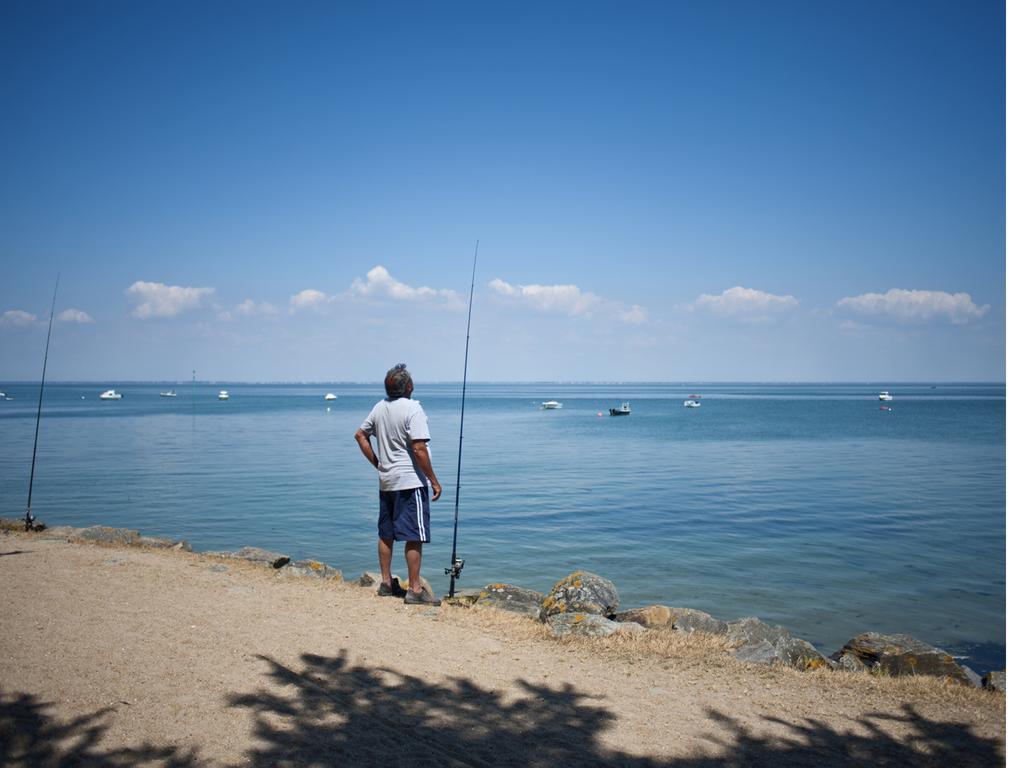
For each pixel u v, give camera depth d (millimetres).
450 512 20531
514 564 14242
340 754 3244
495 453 40406
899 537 17172
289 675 4297
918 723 4039
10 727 3303
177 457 35375
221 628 5230
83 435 50125
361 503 21406
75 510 19906
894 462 35406
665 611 7418
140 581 6668
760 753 3557
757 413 102625
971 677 6109
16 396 177875
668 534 17406
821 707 4266
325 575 8609
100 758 3066
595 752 3475
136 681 4031
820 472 30953
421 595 6355
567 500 22781
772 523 18938
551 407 120562
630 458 37281
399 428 6293
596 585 7895
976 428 65438
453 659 4867
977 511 20953
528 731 3695
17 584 6309
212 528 17547
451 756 3328
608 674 4754
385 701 3996
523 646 5309
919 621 10836
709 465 33969
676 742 3656
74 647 4578
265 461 33812
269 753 3205
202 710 3666
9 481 25922
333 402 140875
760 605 11586
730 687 4590
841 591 12422
